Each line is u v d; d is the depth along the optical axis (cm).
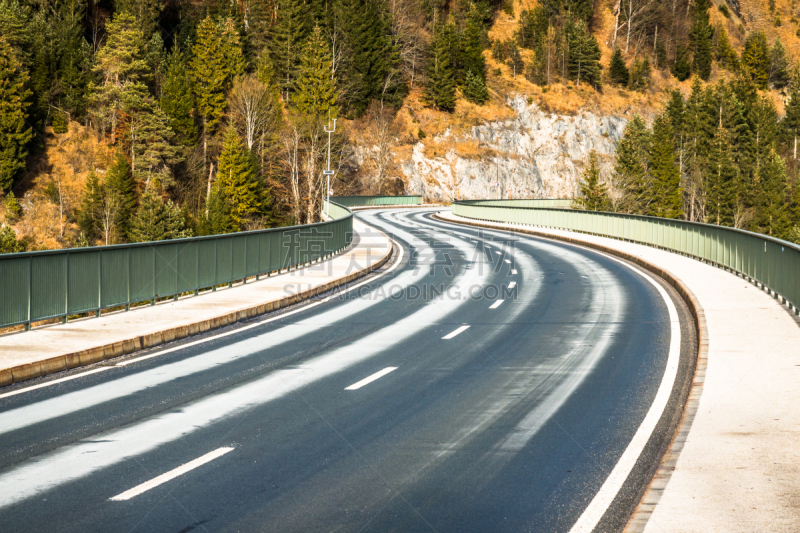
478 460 685
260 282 2002
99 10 11200
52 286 1316
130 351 1207
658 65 15362
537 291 1944
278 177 9375
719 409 786
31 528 534
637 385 963
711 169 11000
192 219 8200
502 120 12075
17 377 1004
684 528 498
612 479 633
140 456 698
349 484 625
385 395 927
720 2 18538
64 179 8362
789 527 498
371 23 11494
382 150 10544
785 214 10600
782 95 16075
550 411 848
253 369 1077
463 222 5684
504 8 15575
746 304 1529
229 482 630
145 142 8819
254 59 11162
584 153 12462
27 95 8212
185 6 11725
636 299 1775
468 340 1295
